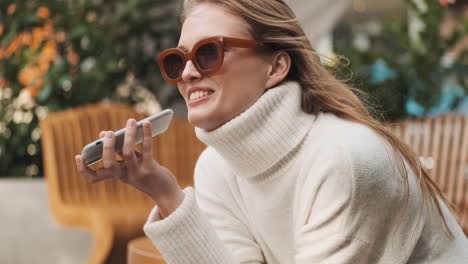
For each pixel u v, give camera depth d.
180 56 1.12
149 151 1.03
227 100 1.10
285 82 1.17
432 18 4.21
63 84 3.53
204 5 1.15
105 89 3.66
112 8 3.81
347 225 1.04
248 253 1.25
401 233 1.08
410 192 1.10
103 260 2.31
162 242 1.08
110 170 1.02
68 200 2.75
